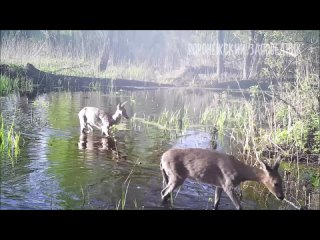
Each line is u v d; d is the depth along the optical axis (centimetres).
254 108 1636
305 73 1478
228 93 2561
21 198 786
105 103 2019
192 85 3106
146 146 1225
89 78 2761
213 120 1673
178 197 852
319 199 881
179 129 1493
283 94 1397
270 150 1188
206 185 933
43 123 1443
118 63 3725
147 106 2019
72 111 1723
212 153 804
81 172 949
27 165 971
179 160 802
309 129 1189
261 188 939
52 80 2575
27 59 2898
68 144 1186
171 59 4197
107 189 859
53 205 766
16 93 2153
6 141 1164
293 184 964
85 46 3769
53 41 3588
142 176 948
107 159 1061
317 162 1123
